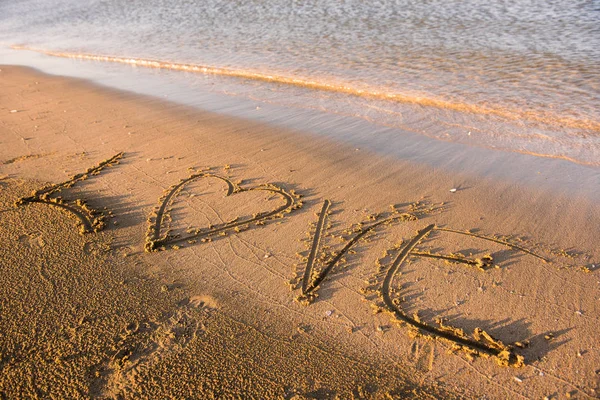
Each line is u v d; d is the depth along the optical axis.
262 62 10.98
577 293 3.51
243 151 6.32
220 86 9.62
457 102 7.43
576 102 6.93
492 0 14.17
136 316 3.56
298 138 6.63
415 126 6.78
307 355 3.17
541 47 9.58
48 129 7.54
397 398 2.83
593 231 4.14
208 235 4.57
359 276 3.89
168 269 4.10
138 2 22.44
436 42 10.80
